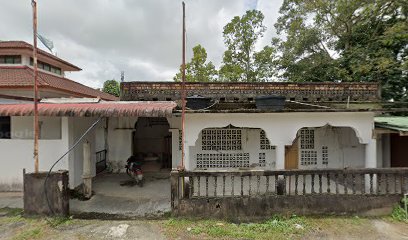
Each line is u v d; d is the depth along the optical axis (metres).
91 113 6.09
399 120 8.60
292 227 4.86
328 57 14.84
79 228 4.80
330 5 13.97
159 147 13.05
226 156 9.31
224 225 5.01
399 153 8.45
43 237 4.44
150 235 4.57
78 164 7.62
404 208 5.34
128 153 9.89
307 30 15.29
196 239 4.45
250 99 8.91
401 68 10.71
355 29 13.41
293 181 7.96
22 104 6.56
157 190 7.47
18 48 10.68
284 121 6.89
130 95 8.77
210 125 6.85
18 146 6.96
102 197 6.79
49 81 9.97
